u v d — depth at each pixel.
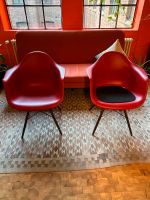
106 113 1.98
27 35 2.16
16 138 1.65
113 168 1.36
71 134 1.70
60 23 2.58
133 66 1.63
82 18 2.38
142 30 2.50
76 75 1.99
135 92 1.58
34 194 1.20
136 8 2.47
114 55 1.63
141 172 1.33
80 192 1.20
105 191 1.21
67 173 1.33
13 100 1.47
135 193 1.20
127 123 1.71
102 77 1.72
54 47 2.23
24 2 2.43
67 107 2.09
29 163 1.41
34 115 1.96
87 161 1.42
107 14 2.54
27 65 1.62
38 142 1.61
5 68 2.45
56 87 1.67
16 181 1.28
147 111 2.00
